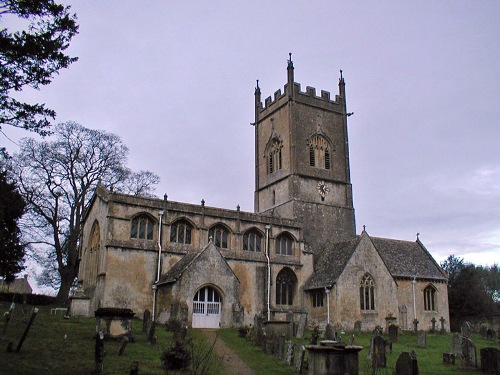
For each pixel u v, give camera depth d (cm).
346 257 5391
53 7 2255
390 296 5509
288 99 6612
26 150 5831
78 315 4391
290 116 6538
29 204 5647
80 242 5625
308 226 6169
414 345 3900
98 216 5091
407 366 2183
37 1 2184
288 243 5734
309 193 6344
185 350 2228
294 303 5522
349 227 6488
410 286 6047
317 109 6800
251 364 2697
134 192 6938
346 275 5250
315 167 6544
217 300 4538
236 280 4634
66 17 2291
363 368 2600
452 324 6875
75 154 6147
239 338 3700
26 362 2111
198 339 3503
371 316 5294
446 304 6297
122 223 4725
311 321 5406
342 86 7125
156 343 3002
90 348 2609
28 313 4003
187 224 5119
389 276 5572
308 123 6656
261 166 7056
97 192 5219
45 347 2494
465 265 7500
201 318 4397
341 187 6638
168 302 4397
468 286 6962
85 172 6212
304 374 2441
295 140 6450
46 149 5916
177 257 4897
